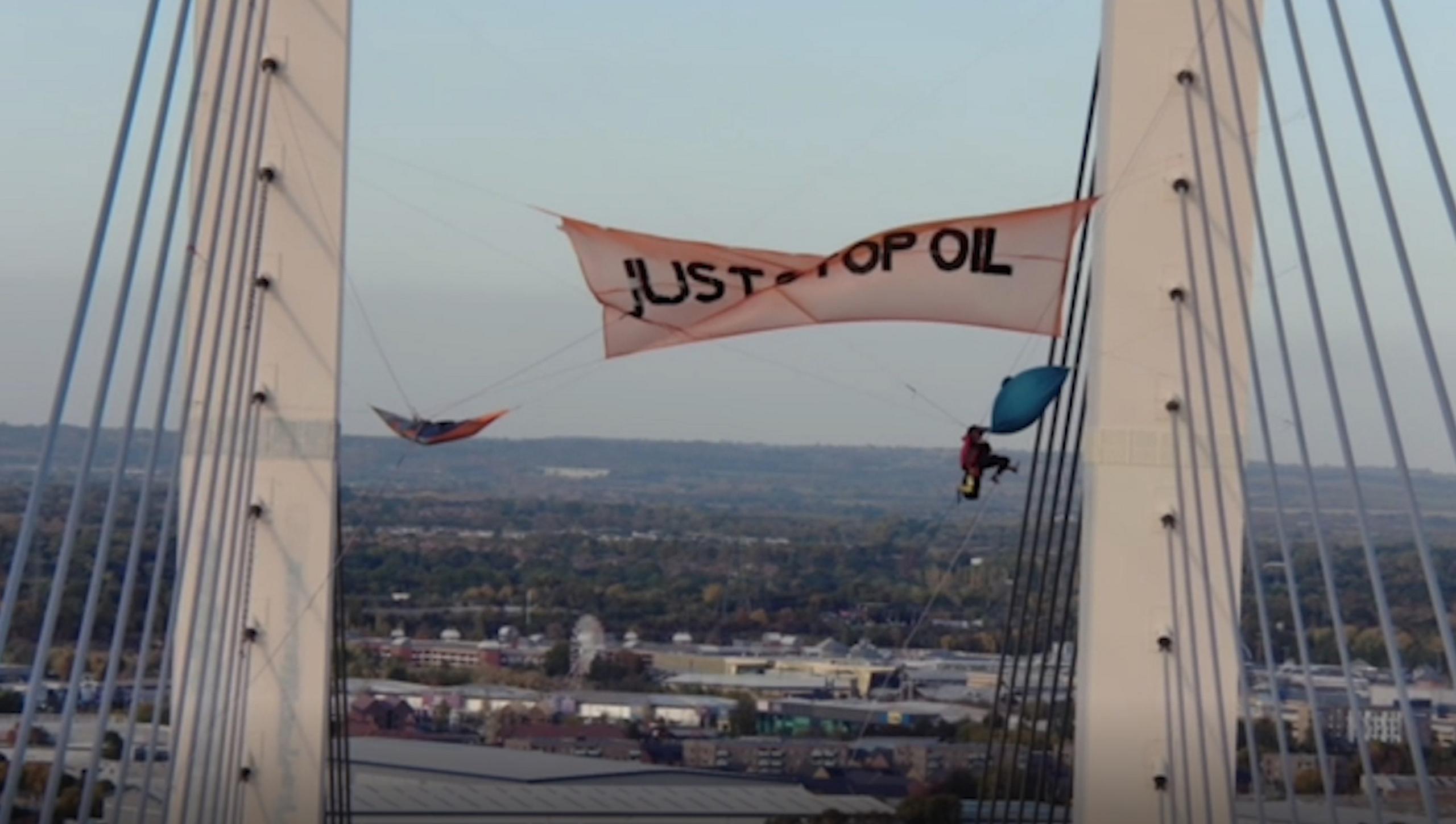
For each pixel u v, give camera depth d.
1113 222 12.43
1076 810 12.55
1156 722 12.52
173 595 11.88
